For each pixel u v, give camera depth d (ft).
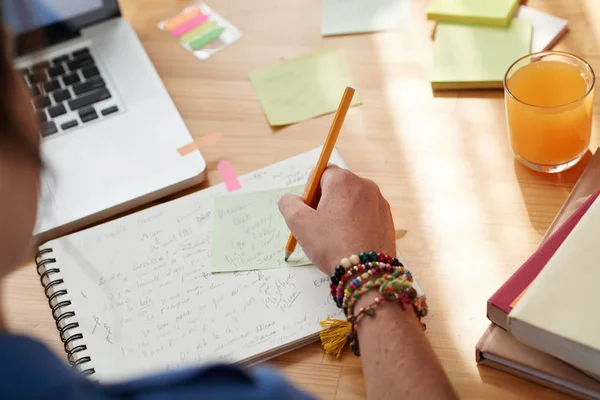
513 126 2.48
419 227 2.46
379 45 3.07
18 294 2.51
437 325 2.21
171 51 3.23
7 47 1.16
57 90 2.99
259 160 2.77
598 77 2.79
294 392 1.32
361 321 2.01
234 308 2.31
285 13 3.29
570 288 1.90
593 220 2.02
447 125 2.75
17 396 1.09
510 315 1.91
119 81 3.01
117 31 3.18
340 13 3.23
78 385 1.16
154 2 3.46
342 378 2.15
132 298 2.39
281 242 2.45
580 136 2.43
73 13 3.14
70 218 2.63
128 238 2.56
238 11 3.34
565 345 1.85
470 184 2.55
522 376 2.04
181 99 3.03
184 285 2.40
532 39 2.92
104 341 2.30
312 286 2.31
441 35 2.98
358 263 2.08
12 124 1.16
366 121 2.82
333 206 2.25
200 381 1.24
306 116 2.87
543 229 2.38
